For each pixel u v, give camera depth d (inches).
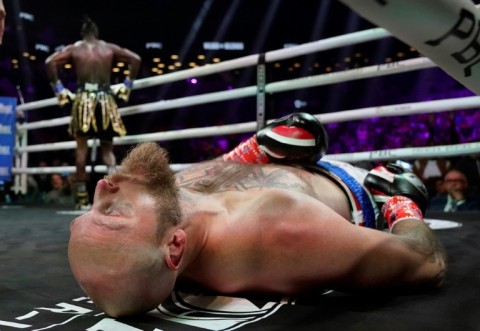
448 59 32.5
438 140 316.2
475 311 50.6
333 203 70.6
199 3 552.4
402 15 26.6
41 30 583.2
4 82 588.1
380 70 167.3
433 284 59.7
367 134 380.5
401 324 46.0
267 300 55.5
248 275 53.7
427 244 59.7
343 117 177.6
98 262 44.6
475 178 205.2
